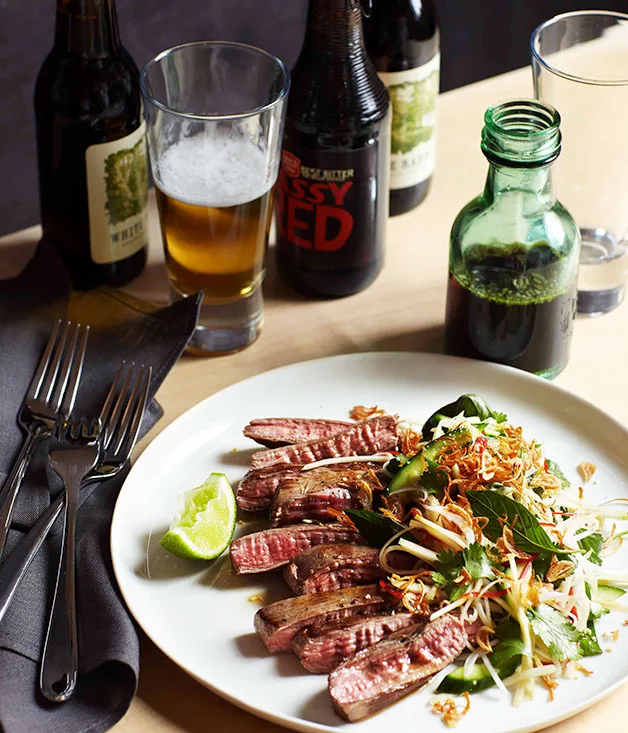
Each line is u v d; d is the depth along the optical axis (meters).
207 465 0.75
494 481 0.70
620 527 0.71
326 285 0.87
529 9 1.29
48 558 0.69
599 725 0.63
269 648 0.64
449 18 1.25
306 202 0.83
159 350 0.81
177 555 0.68
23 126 1.05
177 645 0.65
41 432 0.76
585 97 0.81
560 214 0.77
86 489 0.73
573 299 0.79
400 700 0.62
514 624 0.65
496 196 0.76
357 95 0.80
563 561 0.67
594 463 0.75
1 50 1.00
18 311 0.83
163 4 1.05
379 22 0.87
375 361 0.81
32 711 0.62
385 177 0.84
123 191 0.84
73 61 0.81
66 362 0.80
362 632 0.64
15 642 0.64
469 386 0.80
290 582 0.67
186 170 0.77
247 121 0.77
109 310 0.84
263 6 1.11
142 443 0.78
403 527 0.68
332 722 0.61
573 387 0.81
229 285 0.81
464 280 0.79
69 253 0.86
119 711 0.62
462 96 1.07
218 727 0.63
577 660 0.64
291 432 0.76
